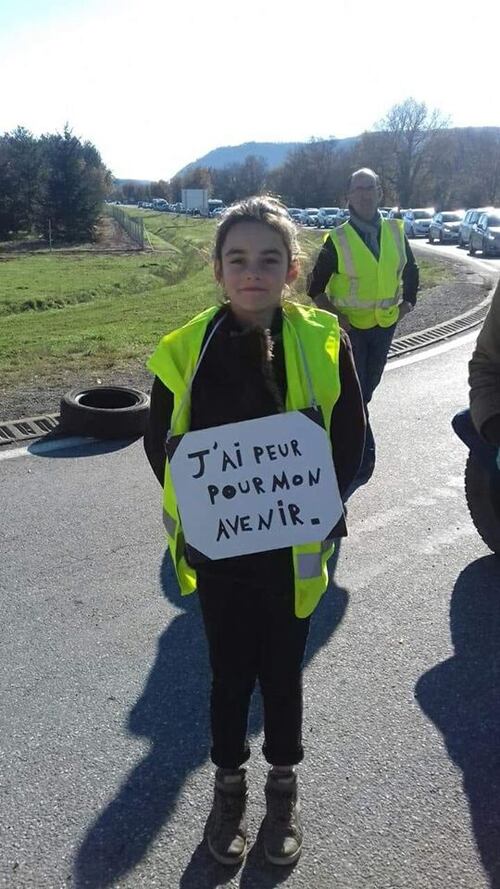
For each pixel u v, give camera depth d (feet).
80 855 8.18
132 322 47.52
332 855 8.23
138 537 15.53
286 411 7.39
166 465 7.84
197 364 7.38
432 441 22.02
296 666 8.07
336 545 15.46
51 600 13.12
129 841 8.36
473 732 10.17
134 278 94.27
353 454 7.91
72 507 16.85
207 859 8.17
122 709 10.46
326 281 17.49
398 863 8.16
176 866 8.08
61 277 95.76
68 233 176.35
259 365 7.28
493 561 14.92
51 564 14.35
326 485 7.42
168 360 7.44
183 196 291.58
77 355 32.83
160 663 11.48
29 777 9.21
